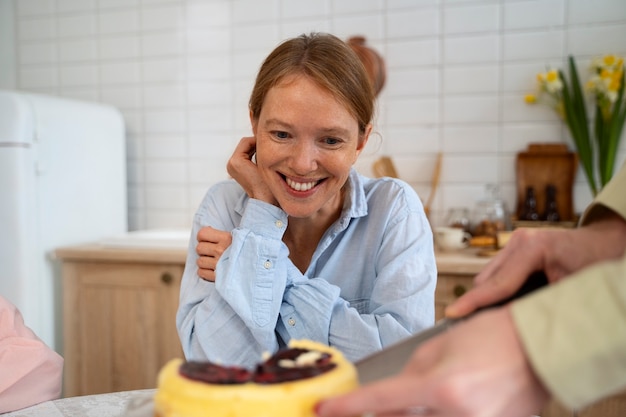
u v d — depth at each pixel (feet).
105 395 3.04
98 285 6.56
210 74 7.91
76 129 6.98
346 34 7.36
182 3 7.93
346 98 2.90
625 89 6.43
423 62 7.11
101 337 6.59
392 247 3.54
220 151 7.98
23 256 6.28
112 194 7.70
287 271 3.33
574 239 1.96
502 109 6.90
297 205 3.14
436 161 7.16
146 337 6.45
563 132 6.74
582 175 6.71
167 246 6.46
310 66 2.86
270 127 2.96
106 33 8.25
